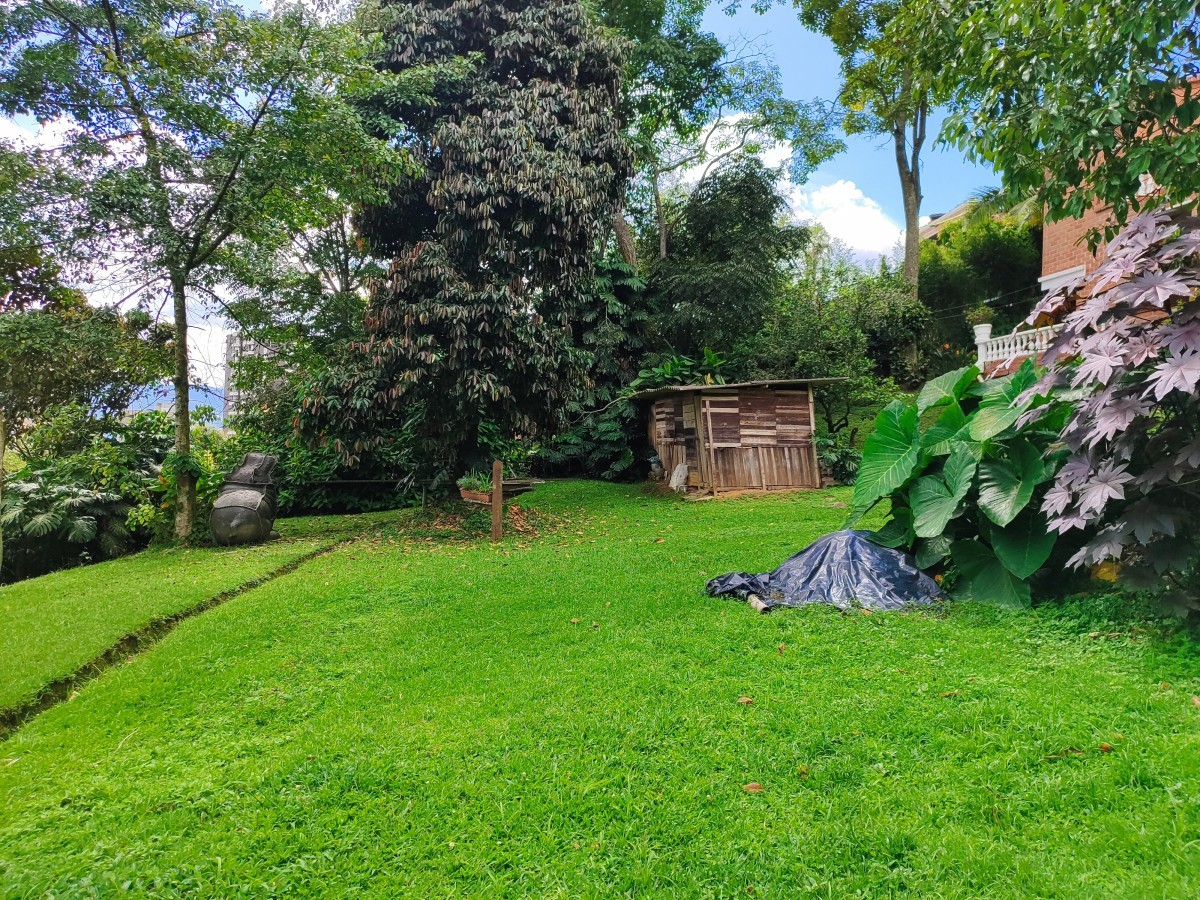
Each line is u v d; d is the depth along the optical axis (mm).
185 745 3486
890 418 6027
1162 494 4012
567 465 19703
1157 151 4949
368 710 3781
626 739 3254
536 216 10594
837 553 5594
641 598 5816
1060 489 4199
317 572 7672
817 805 2643
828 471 15172
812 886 2209
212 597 6496
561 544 9203
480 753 3217
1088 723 3057
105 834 2725
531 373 10562
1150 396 3762
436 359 9602
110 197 7922
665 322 19234
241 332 10781
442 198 10234
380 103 10789
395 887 2344
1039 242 25484
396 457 12852
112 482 11102
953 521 5461
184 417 9781
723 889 2236
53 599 6523
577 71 12070
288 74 8398
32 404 11547
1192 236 3754
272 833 2666
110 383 12031
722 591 5734
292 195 9195
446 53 11164
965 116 6047
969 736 3059
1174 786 2533
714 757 3037
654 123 23141
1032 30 5574
